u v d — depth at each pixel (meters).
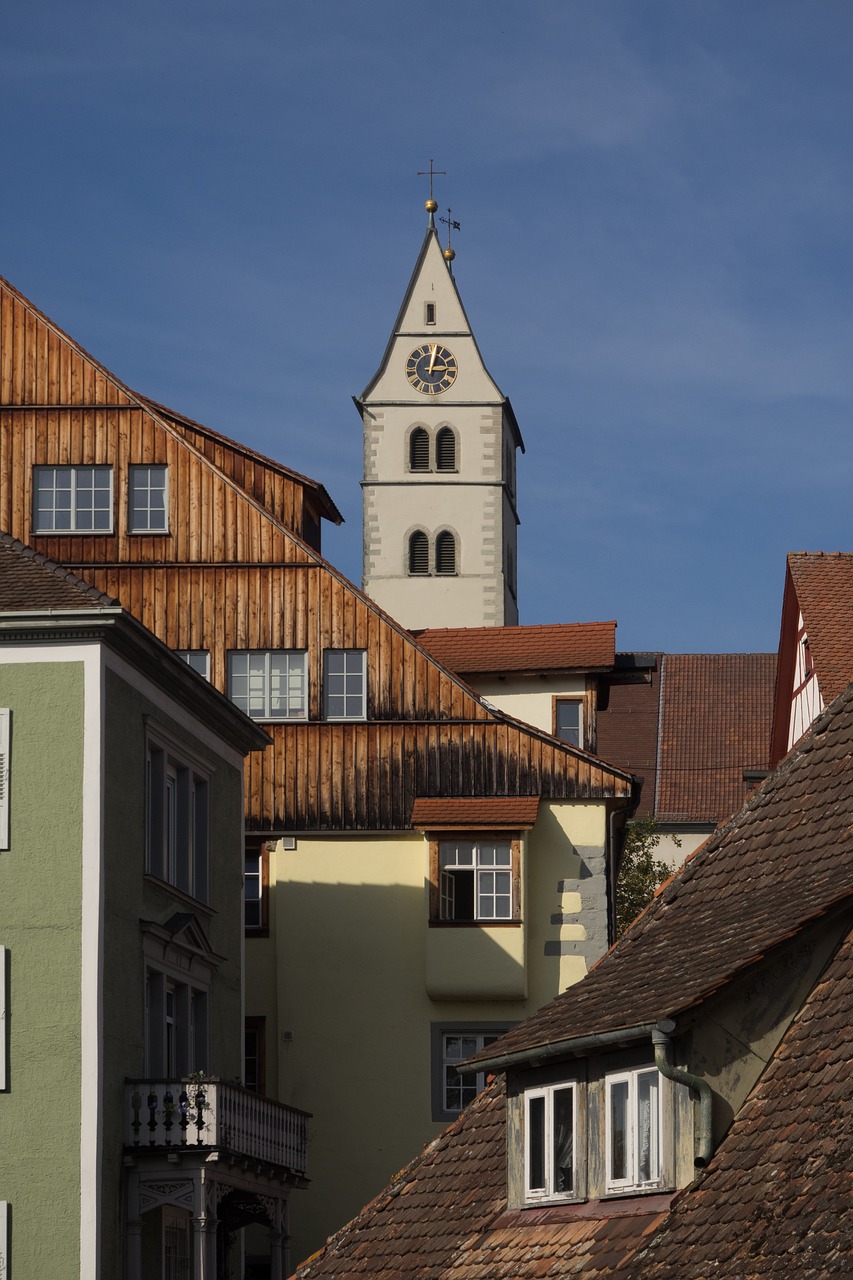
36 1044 30.92
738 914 18.03
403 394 111.06
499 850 43.75
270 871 44.19
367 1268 18.55
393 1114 43.03
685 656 85.00
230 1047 38.25
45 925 31.23
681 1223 15.50
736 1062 16.36
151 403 47.50
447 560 110.50
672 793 78.62
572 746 44.75
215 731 38.12
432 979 43.09
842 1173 14.46
